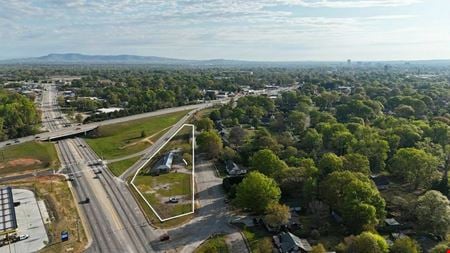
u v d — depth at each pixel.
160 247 88.25
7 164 144.88
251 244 89.12
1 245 88.31
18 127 190.12
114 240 91.44
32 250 86.38
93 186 125.81
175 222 100.44
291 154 141.88
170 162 146.38
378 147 137.38
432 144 148.62
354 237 83.00
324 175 114.38
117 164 148.75
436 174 120.81
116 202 113.06
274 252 85.88
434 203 93.25
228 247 88.06
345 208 93.31
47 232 94.69
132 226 98.38
